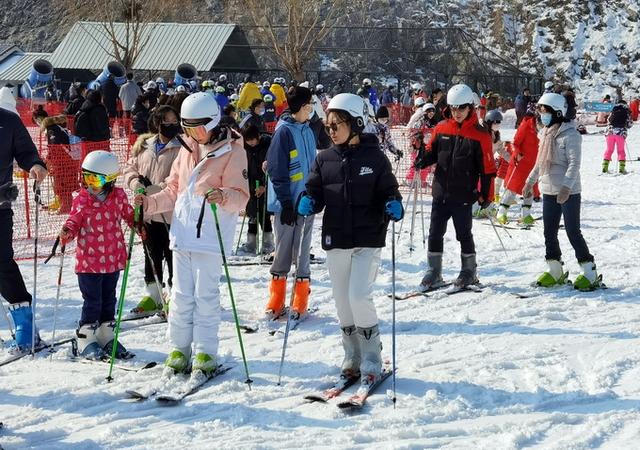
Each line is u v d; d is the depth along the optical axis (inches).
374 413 205.5
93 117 568.1
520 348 256.7
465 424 198.4
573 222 322.0
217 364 234.7
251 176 378.6
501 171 507.8
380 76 1715.1
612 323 281.4
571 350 254.5
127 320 283.6
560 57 1893.5
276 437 190.7
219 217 227.3
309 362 243.8
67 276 351.9
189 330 230.8
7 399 214.1
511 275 354.0
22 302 250.8
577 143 314.8
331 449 184.1
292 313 285.4
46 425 198.4
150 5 1567.4
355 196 213.3
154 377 230.4
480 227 461.1
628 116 714.8
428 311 299.6
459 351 253.9
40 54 1565.0
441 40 1769.2
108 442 187.6
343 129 213.8
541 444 187.8
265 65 1627.7
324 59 1744.6
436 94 693.3
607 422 196.9
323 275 352.5
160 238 287.0
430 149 325.7
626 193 602.2
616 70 1857.8
